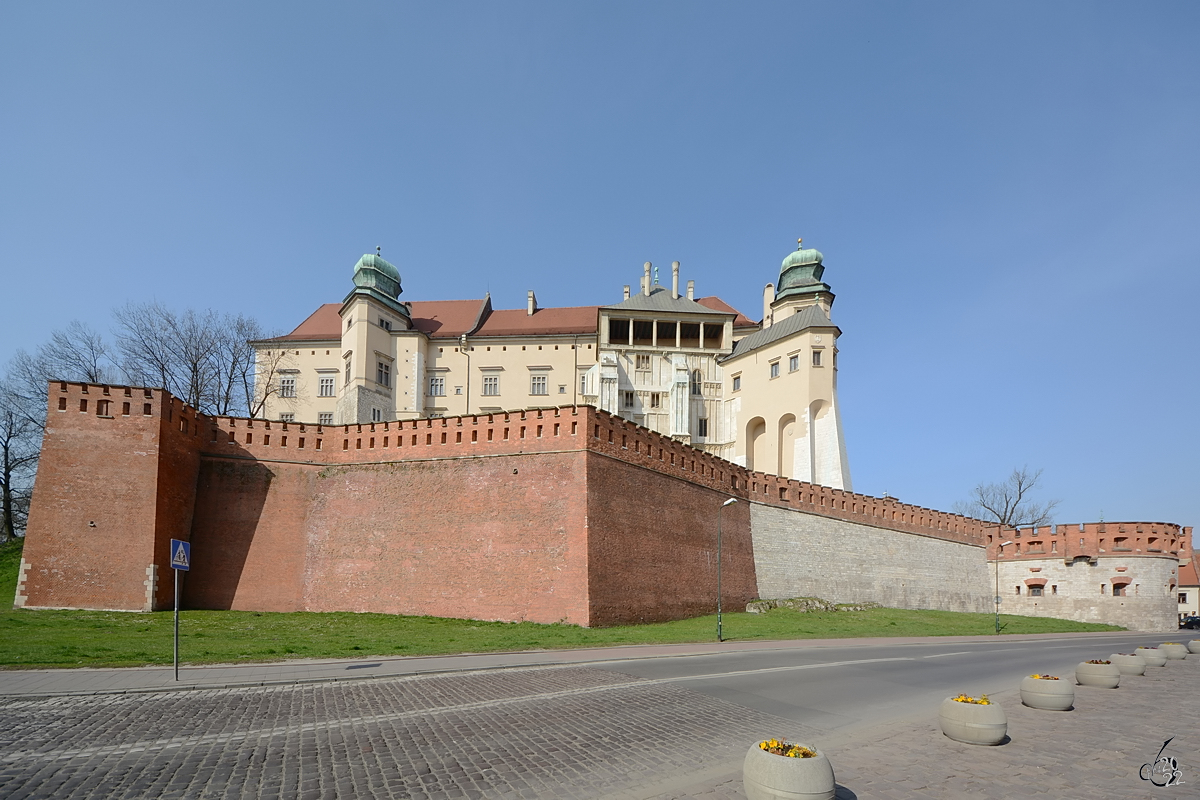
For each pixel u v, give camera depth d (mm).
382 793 10578
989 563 69312
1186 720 17312
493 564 37156
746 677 22484
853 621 45906
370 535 39406
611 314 74188
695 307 77875
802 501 53938
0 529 59656
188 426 38406
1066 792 11570
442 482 39250
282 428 40969
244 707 16375
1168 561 63688
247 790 10586
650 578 39594
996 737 14312
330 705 16797
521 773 11758
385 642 28156
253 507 39406
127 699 16953
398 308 73562
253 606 38000
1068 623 60500
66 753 12383
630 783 11422
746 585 47688
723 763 12672
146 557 34750
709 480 46500
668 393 73688
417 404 72250
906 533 61062
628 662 25516
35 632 27250
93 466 35094
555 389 74125
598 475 37500
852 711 17672
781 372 68062
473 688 19453
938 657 30906
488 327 77938
